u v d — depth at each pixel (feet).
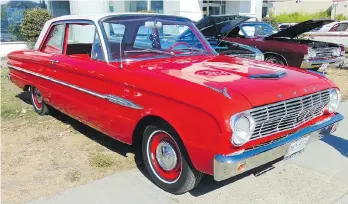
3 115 20.54
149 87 11.36
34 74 18.53
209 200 11.55
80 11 48.55
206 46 16.19
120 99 12.53
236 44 29.91
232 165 9.66
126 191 12.08
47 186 12.46
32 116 20.34
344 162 14.38
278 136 11.01
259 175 12.89
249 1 65.00
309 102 11.60
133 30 14.42
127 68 12.65
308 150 15.52
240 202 11.44
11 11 46.42
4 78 32.09
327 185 12.54
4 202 11.44
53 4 49.93
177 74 11.59
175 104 10.59
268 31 37.04
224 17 31.27
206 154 9.96
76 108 15.40
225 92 9.98
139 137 13.02
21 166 14.03
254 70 12.28
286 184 12.58
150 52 14.28
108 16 14.33
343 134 17.44
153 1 54.08
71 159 14.62
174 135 11.06
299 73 12.84
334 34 53.93
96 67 13.61
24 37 45.91
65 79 15.62
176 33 15.78
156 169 12.26
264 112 10.18
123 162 14.25
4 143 16.38
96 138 16.89
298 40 34.37
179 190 11.58
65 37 16.39
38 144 16.25
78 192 12.02
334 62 32.42
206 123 9.83
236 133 9.62
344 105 23.03
